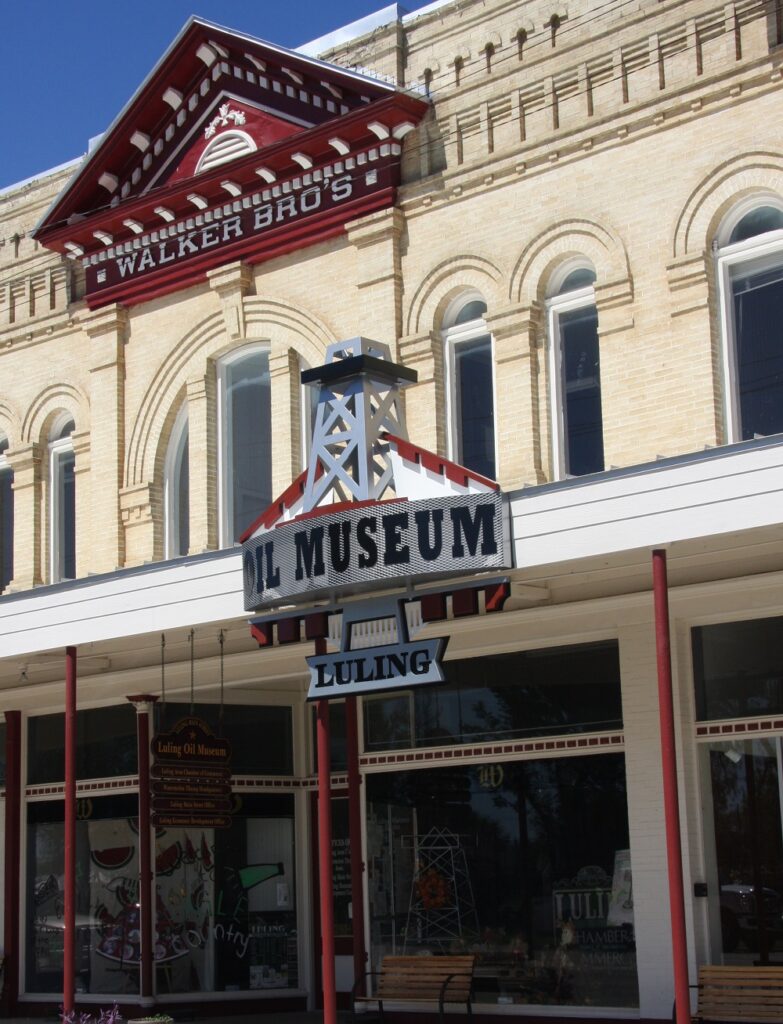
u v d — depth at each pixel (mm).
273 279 18938
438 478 13750
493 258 16922
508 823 16562
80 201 20531
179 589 15602
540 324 16656
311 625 14445
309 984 19312
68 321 21016
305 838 19578
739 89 15211
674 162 15633
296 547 14172
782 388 14969
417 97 17641
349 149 18062
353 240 18031
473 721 17016
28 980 20547
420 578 13695
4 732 21594
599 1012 15453
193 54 19562
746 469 11812
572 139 16391
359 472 14172
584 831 15984
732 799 15031
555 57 16797
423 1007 16625
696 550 13500
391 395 14688
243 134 19500
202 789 16906
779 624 14898
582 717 16141
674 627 15383
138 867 19562
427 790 17328
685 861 14945
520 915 16312
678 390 15328
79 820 20297
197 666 18891
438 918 16922
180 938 19062
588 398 16375
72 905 15984
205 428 19344
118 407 20172
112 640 17031
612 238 15977
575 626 16109
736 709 15086
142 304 20250
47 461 21469
